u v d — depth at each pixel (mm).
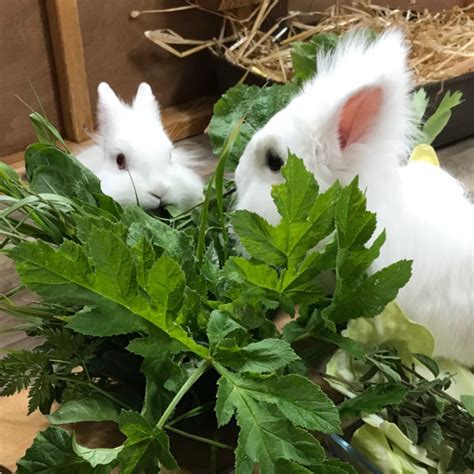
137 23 904
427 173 502
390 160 442
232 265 344
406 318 399
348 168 437
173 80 981
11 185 402
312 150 431
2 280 630
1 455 394
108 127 624
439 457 370
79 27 832
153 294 294
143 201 577
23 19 794
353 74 435
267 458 279
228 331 319
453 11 1122
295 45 572
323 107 429
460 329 452
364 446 365
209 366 329
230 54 945
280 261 341
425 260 439
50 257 277
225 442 396
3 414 426
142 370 327
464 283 447
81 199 425
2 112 829
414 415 380
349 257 334
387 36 499
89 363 386
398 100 423
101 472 283
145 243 298
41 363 367
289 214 325
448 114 590
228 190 509
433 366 399
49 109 869
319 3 1086
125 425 282
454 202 480
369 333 404
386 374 372
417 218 446
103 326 297
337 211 323
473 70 895
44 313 377
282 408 287
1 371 364
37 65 833
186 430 399
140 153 595
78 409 330
